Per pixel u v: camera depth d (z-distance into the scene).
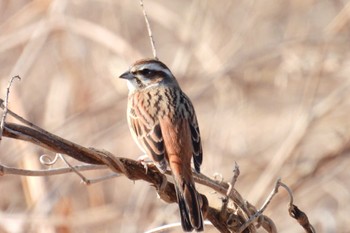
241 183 14.46
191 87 14.90
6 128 7.79
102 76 15.41
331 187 14.80
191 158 9.11
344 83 14.92
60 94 15.15
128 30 16.72
